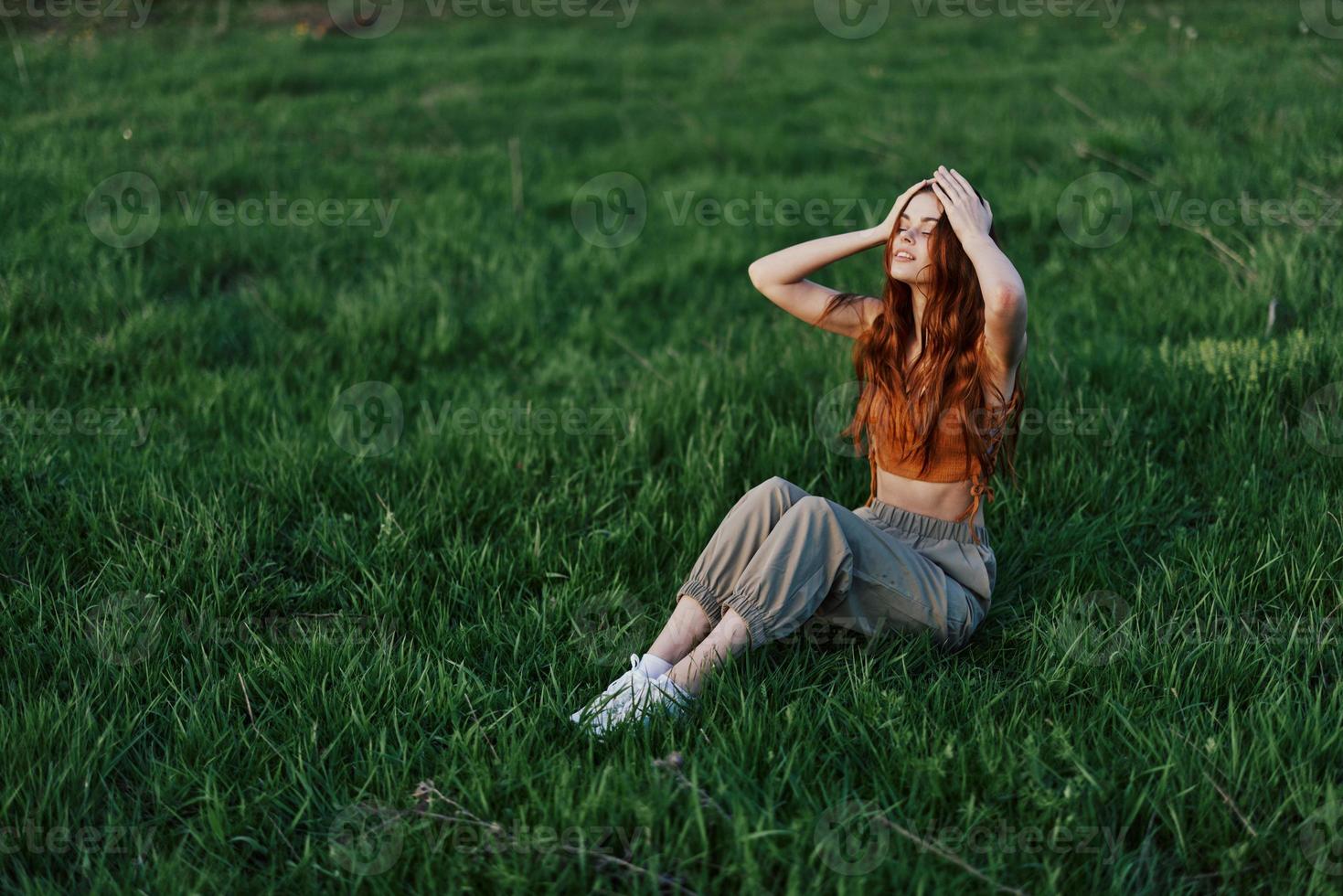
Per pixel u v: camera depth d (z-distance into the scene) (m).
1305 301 4.44
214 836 2.22
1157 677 2.66
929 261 2.75
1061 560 3.25
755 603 2.61
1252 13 10.75
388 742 2.52
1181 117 7.19
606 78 10.40
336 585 3.23
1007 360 2.71
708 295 5.79
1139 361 4.21
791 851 2.09
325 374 4.77
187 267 5.62
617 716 2.51
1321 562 3.03
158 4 11.69
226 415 4.28
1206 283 4.96
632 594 3.21
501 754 2.44
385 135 8.08
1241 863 2.08
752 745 2.42
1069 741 2.41
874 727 2.48
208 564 3.18
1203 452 3.74
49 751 2.39
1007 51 10.89
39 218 5.84
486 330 5.19
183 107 8.16
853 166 7.57
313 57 10.45
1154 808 2.19
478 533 3.55
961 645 2.88
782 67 10.88
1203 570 3.08
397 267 5.83
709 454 3.76
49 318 4.88
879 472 3.00
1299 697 2.54
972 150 7.40
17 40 9.83
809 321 3.13
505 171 7.47
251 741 2.51
